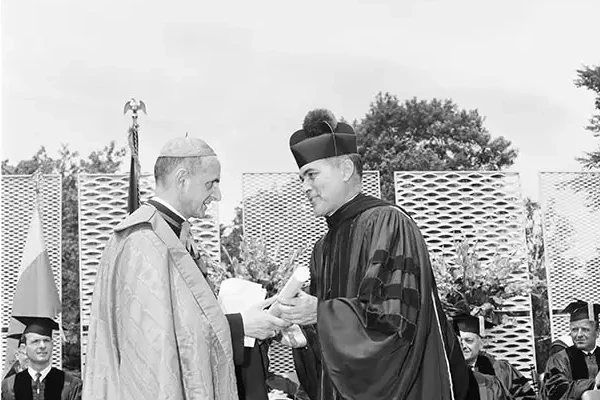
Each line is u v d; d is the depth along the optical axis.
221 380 4.85
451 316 8.61
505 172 9.62
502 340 9.55
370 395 4.62
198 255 5.18
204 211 5.18
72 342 15.96
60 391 8.72
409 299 4.70
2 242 9.40
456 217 9.52
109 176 9.28
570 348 9.16
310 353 5.52
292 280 5.00
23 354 9.07
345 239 5.03
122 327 4.70
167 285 4.72
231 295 5.54
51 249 9.42
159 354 4.59
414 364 4.66
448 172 9.55
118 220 9.26
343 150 5.12
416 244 4.90
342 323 4.70
